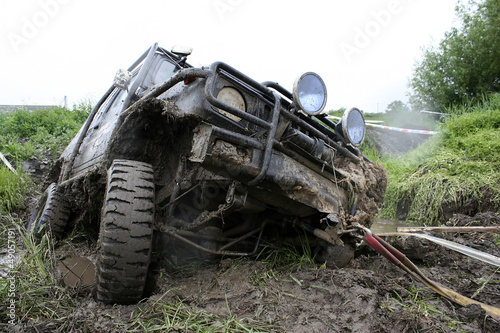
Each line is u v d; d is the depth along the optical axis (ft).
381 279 8.08
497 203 15.67
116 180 7.84
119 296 7.34
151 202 7.78
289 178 8.15
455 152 21.09
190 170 9.13
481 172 17.99
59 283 8.21
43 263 9.05
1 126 30.09
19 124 30.99
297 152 8.64
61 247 11.75
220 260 9.96
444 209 17.44
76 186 11.32
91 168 10.68
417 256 10.30
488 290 8.02
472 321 6.61
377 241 8.11
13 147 24.85
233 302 7.48
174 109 8.14
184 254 10.25
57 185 13.79
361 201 10.14
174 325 6.44
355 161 10.39
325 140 9.44
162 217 9.50
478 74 39.27
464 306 7.14
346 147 10.32
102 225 7.40
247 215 10.03
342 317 6.55
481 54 37.96
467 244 11.44
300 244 10.23
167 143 10.02
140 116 9.17
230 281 8.54
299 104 8.48
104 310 7.14
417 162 23.06
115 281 7.18
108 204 7.44
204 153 7.11
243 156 7.72
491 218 13.99
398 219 20.15
